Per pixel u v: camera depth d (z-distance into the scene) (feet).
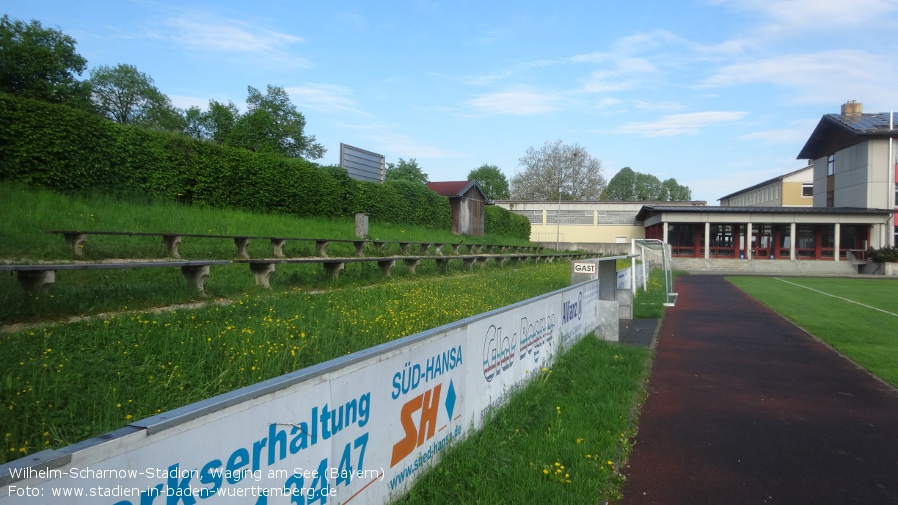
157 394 15.80
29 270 23.79
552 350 25.52
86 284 29.60
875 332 42.78
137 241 41.91
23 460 5.47
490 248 107.86
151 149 58.65
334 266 43.75
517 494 13.17
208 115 153.58
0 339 18.74
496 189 297.94
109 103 151.53
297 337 23.12
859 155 150.41
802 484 15.70
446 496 12.83
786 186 220.84
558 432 17.61
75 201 47.73
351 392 10.30
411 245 76.54
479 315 16.80
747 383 26.94
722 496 14.88
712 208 153.69
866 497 14.97
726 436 19.47
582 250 179.52
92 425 13.62
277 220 67.15
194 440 7.05
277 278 39.88
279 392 8.45
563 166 265.54
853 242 152.56
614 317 36.04
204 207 63.00
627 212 195.11
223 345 20.45
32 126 47.85
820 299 69.51
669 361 31.78
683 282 100.07
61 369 16.62
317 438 9.36
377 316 28.89
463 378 15.60
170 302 28.48
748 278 114.01
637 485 15.44
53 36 100.63
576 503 13.37
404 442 12.39
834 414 22.18
